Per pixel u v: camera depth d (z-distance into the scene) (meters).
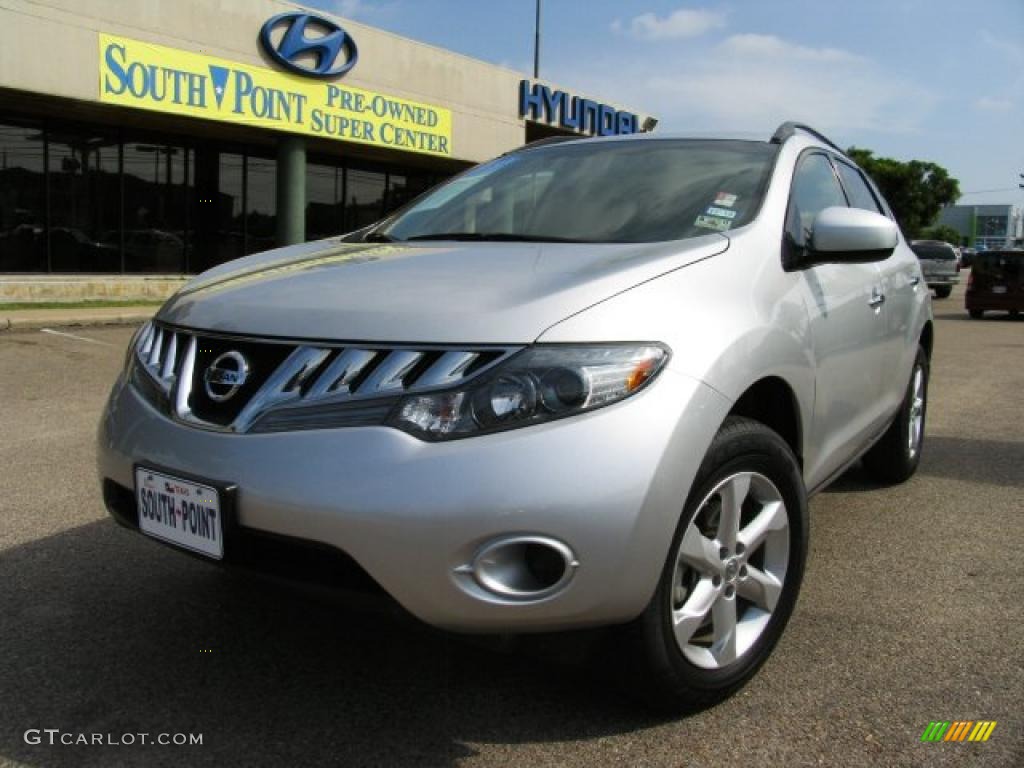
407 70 17.78
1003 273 17.34
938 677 2.67
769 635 2.61
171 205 16.39
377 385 2.10
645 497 2.04
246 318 2.35
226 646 2.81
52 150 14.64
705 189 3.07
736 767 2.21
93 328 11.67
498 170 3.69
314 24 15.84
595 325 2.13
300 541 2.06
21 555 3.54
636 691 2.31
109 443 2.53
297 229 16.41
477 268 2.48
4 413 6.31
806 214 3.26
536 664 2.71
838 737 2.35
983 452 5.56
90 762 2.21
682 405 2.14
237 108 14.85
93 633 2.89
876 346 3.59
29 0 12.22
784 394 2.74
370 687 2.58
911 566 3.56
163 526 2.34
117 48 13.20
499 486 1.97
